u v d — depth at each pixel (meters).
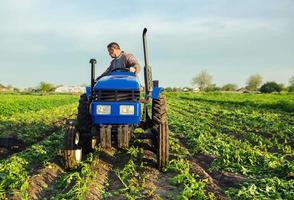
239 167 10.84
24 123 21.67
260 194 8.28
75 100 55.03
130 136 9.86
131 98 9.72
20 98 54.50
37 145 12.95
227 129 19.64
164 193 8.48
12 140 11.76
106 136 9.73
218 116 28.31
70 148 9.88
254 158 11.69
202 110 33.50
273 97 63.91
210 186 8.88
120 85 9.70
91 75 10.12
